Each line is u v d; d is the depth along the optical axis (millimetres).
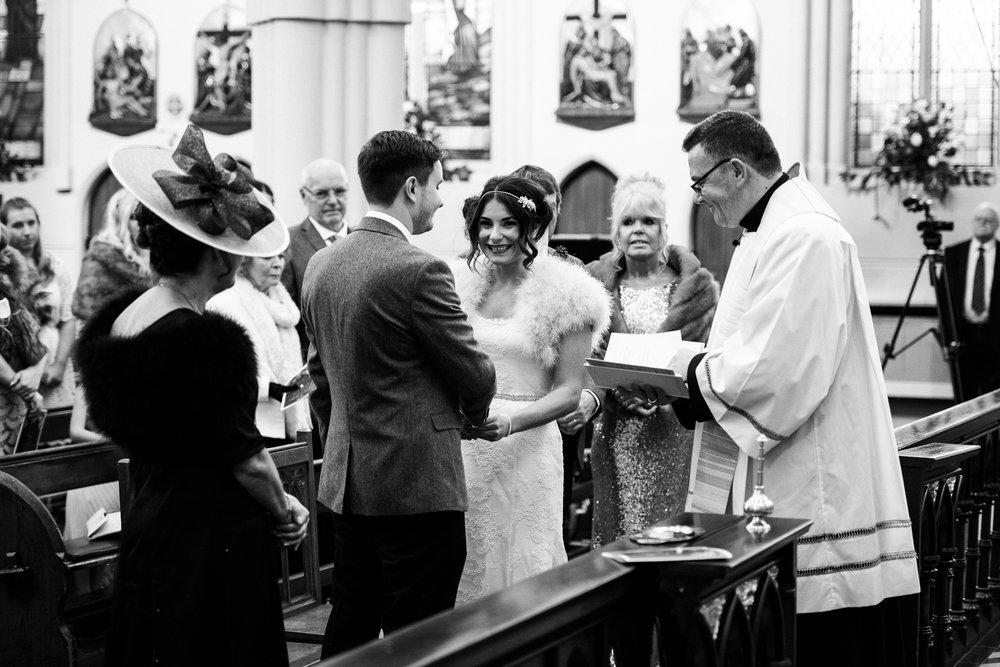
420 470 3188
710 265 15516
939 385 13820
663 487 4504
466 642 1968
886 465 3467
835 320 3248
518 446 3832
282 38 9914
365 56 10055
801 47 14844
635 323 4727
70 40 17188
